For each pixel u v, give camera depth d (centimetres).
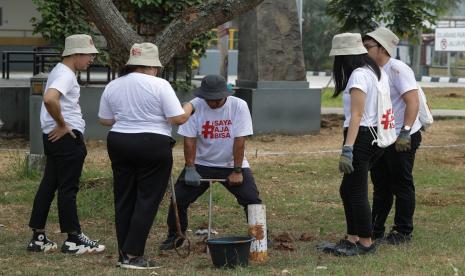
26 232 1069
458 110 2720
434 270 843
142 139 818
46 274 838
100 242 1003
